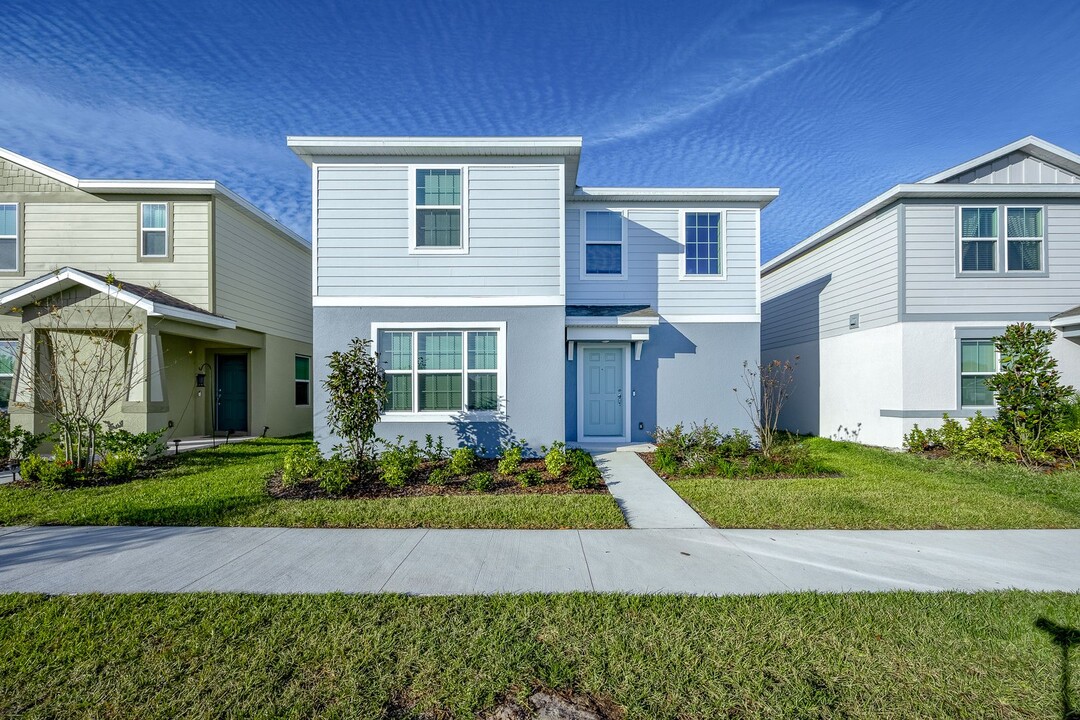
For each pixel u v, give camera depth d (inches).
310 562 181.0
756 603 147.8
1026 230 430.9
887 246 442.3
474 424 362.0
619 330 402.6
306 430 627.2
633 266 438.9
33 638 127.7
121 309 381.1
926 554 189.9
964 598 150.6
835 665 118.2
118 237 454.3
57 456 319.0
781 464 332.5
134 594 152.5
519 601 148.9
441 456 357.4
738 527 223.3
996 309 427.5
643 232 439.8
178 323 418.6
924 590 157.9
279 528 220.4
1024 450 355.6
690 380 436.1
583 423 434.6
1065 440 345.4
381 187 361.7
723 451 382.9
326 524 225.3
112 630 131.9
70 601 148.1
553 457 313.7
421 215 364.2
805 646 125.9
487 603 147.6
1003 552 191.8
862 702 106.0
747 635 130.4
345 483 277.6
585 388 436.1
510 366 364.2
